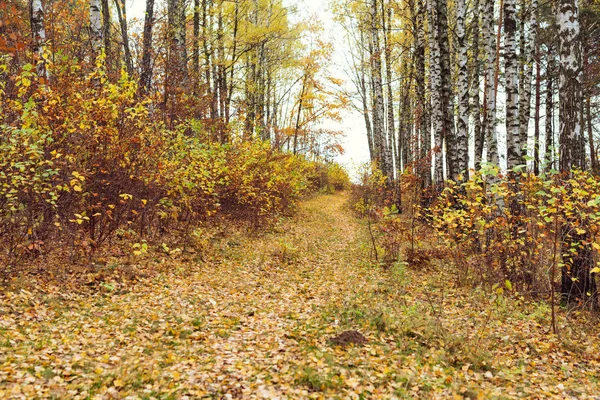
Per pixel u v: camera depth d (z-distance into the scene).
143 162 8.45
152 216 9.53
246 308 6.65
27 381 3.76
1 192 6.36
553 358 5.19
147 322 5.65
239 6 20.53
